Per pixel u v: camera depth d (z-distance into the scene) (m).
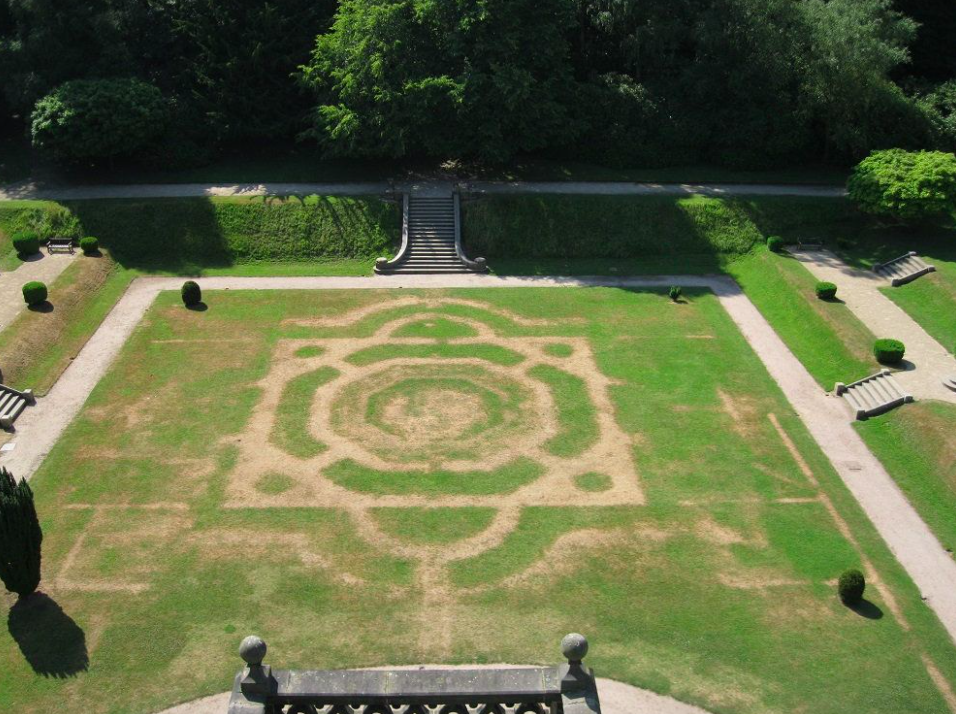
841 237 70.62
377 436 48.06
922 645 34.91
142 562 39.06
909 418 48.12
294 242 69.81
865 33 70.38
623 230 71.56
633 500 43.28
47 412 49.78
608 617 36.31
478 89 70.69
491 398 51.66
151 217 69.44
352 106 71.69
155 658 34.19
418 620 36.09
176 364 54.75
